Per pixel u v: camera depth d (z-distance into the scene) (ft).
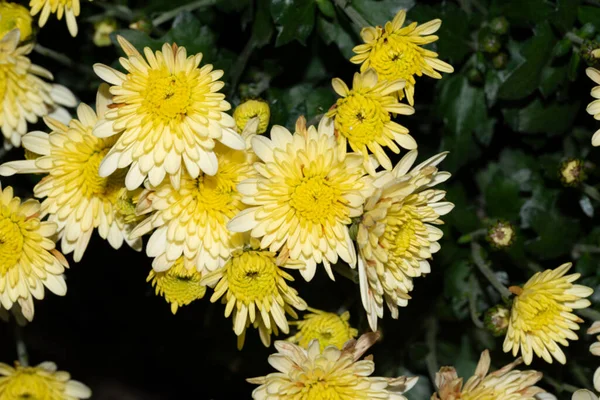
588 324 2.62
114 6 2.61
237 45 2.67
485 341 2.67
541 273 2.43
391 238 2.34
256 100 2.47
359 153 2.33
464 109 2.64
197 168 2.32
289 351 2.38
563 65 2.58
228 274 2.35
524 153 2.68
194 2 2.61
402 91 2.39
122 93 2.32
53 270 2.41
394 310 2.40
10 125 2.50
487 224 2.64
